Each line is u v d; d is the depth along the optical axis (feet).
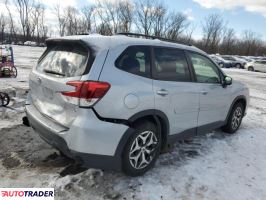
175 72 12.46
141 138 11.02
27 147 13.66
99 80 9.60
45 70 11.39
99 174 11.42
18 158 12.49
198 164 12.98
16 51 111.14
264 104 29.94
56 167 11.87
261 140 16.90
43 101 11.28
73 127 9.52
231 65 107.24
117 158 10.25
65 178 10.96
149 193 10.41
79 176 11.20
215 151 14.67
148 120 11.28
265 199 10.61
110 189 10.50
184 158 13.55
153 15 158.10
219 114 15.70
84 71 9.66
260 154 14.73
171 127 12.32
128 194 10.27
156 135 11.68
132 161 10.88
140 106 10.52
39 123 10.80
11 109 20.11
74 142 9.53
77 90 9.46
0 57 38.14
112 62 10.05
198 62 14.01
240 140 16.62
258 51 247.29
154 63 11.52
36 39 226.38
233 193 10.84
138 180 11.19
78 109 9.52
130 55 10.70
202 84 13.84
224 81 15.62
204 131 14.74
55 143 10.12
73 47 10.74
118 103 9.90
